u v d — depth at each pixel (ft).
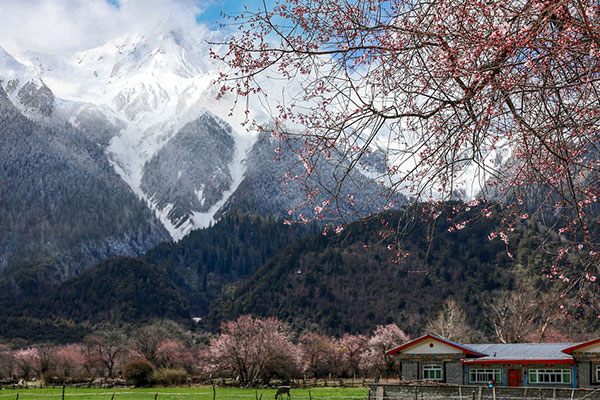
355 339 408.46
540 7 31.40
